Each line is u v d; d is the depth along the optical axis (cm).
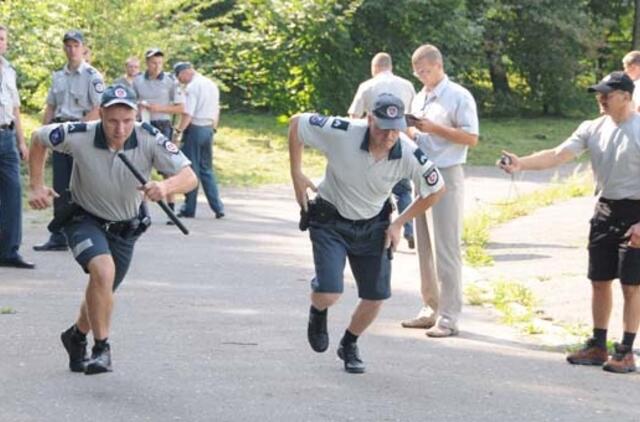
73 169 911
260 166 3133
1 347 1023
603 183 1041
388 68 1558
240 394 885
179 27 3462
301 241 1827
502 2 4881
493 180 3042
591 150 1048
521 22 5016
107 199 908
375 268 964
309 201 963
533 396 924
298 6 4038
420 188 953
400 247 1777
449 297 1157
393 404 876
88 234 909
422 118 1133
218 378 933
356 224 956
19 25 2722
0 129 1438
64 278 1398
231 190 2647
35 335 1075
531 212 2194
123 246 933
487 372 1003
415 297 1367
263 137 3650
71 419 805
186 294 1320
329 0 4028
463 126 1138
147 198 872
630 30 5753
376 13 4191
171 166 901
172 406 844
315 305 967
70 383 902
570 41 5100
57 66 2775
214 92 2092
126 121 885
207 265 1541
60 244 1614
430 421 834
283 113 4238
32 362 970
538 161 1055
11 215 1457
